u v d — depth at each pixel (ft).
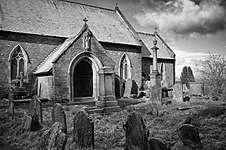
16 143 26.37
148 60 114.21
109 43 92.12
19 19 78.54
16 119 38.63
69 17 93.35
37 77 75.10
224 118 33.37
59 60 67.41
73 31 87.45
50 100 66.80
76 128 24.99
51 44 81.51
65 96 68.08
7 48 72.23
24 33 74.74
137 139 19.56
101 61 75.82
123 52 96.89
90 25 95.25
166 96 83.56
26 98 68.59
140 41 103.81
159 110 45.14
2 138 28.14
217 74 87.71
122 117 39.99
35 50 77.87
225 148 21.57
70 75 69.56
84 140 23.84
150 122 34.58
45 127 32.27
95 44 75.10
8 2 82.64
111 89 49.75
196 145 21.80
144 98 78.95
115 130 29.91
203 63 94.22
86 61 74.64
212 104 53.26
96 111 45.50
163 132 28.32
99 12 108.37
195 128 22.27
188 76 180.75
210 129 28.48
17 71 74.59
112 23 106.11
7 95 69.97
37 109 36.83
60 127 19.30
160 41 136.77
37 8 88.02
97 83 74.64
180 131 23.30
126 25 109.81
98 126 32.71
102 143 24.73
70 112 44.93
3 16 75.87
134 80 99.45
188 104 55.67
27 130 30.89
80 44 72.02
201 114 36.24
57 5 95.40
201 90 81.30
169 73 125.49
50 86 67.41
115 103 48.80
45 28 81.61
